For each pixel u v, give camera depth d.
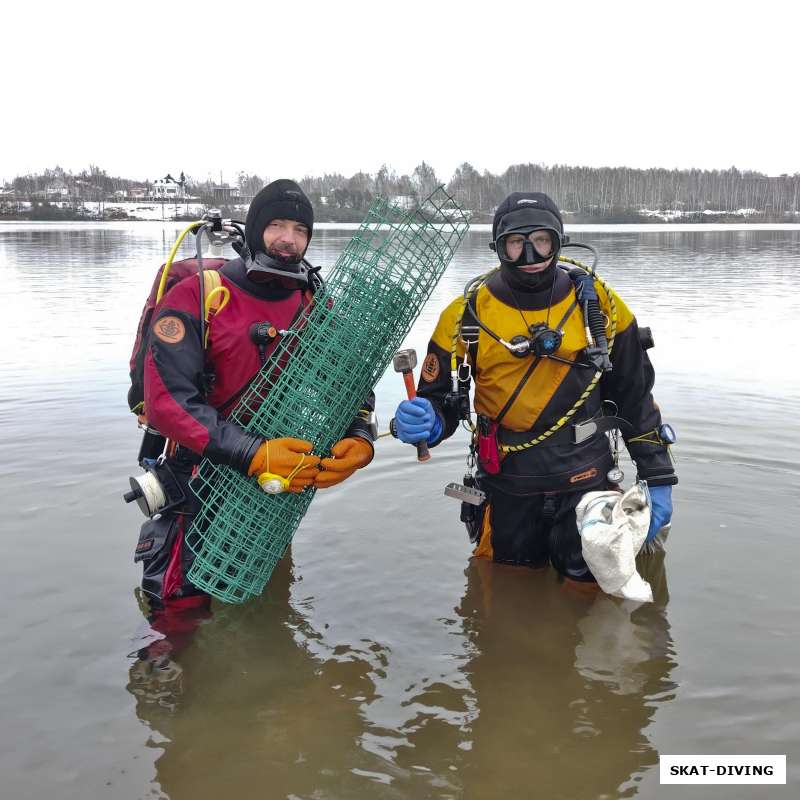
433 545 3.58
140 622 2.86
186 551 3.04
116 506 3.87
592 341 3.15
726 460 4.57
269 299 3.00
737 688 2.43
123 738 2.21
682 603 3.00
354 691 2.45
